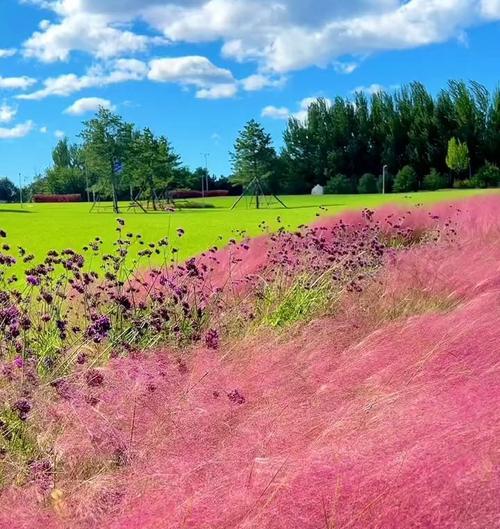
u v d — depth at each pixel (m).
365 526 1.74
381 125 76.06
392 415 2.20
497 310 3.73
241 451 2.21
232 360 3.44
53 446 2.52
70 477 2.35
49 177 97.56
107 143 52.62
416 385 2.58
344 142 78.62
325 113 79.31
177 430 2.50
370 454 1.93
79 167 103.62
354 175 78.19
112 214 36.75
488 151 69.50
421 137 72.19
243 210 41.28
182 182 62.34
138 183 57.47
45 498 2.22
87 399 2.73
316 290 5.85
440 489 1.73
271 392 2.85
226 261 8.05
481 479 1.72
